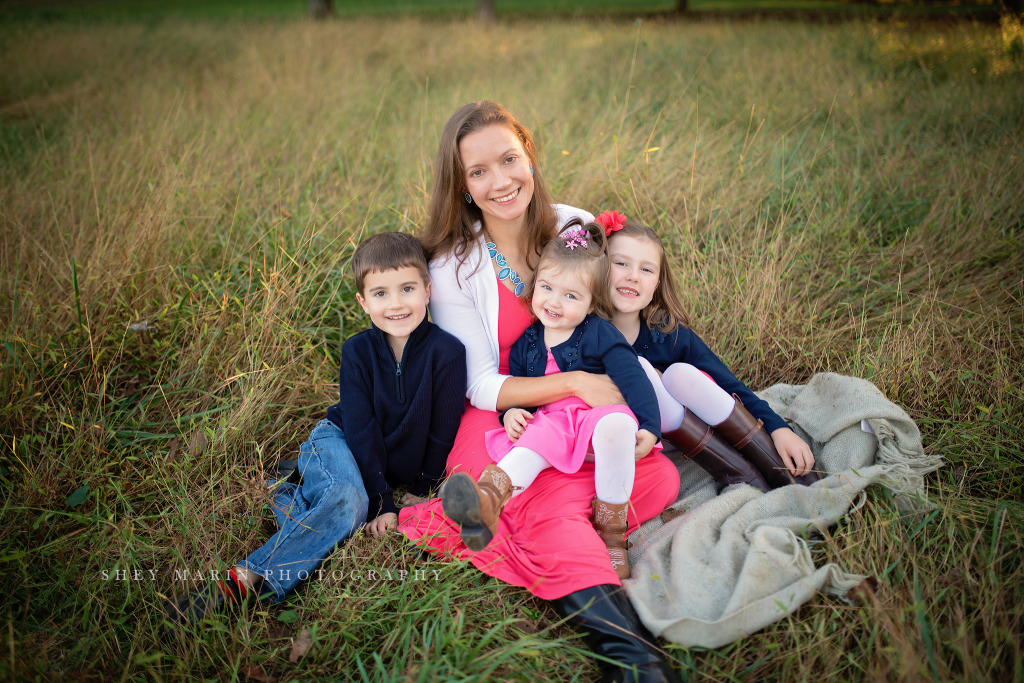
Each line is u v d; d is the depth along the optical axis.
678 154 4.41
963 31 7.64
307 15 13.95
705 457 2.37
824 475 2.34
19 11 16.42
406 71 7.54
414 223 3.50
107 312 3.04
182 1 19.20
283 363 3.02
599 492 2.10
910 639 1.71
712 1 17.39
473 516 1.84
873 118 5.19
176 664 1.79
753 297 3.23
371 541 2.18
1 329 2.82
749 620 1.81
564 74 6.65
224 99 6.34
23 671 1.72
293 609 2.03
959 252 3.49
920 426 2.57
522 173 2.31
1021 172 3.88
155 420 2.77
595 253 2.29
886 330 2.95
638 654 1.71
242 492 2.31
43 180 4.26
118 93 6.94
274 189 4.12
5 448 2.46
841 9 13.09
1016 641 1.62
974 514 2.12
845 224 3.73
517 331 2.52
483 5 11.81
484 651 1.85
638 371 2.25
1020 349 2.81
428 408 2.42
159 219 3.37
